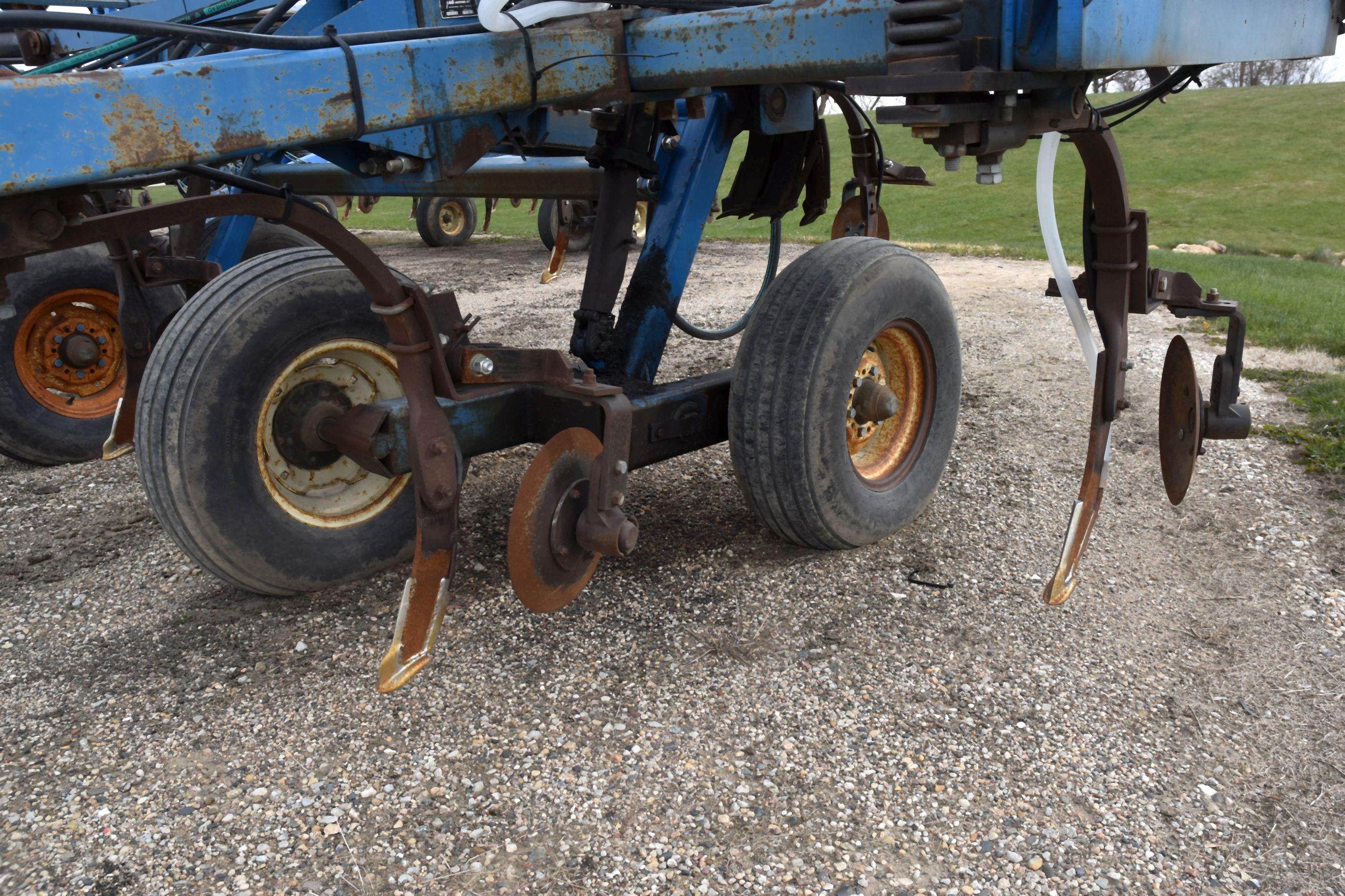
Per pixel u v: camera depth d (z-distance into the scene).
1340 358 5.92
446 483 2.58
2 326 4.48
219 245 4.68
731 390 3.25
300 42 2.17
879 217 4.63
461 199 13.09
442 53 2.44
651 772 2.38
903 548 3.56
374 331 3.23
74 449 4.77
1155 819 2.22
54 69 3.62
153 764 2.42
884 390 3.44
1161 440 3.54
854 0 2.55
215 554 3.00
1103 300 3.09
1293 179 29.92
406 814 2.24
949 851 2.12
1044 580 3.31
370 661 2.85
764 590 3.24
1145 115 40.94
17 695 2.73
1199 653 2.88
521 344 6.86
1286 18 2.95
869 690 2.69
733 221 19.66
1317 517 3.75
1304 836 2.16
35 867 2.09
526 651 2.89
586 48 2.84
